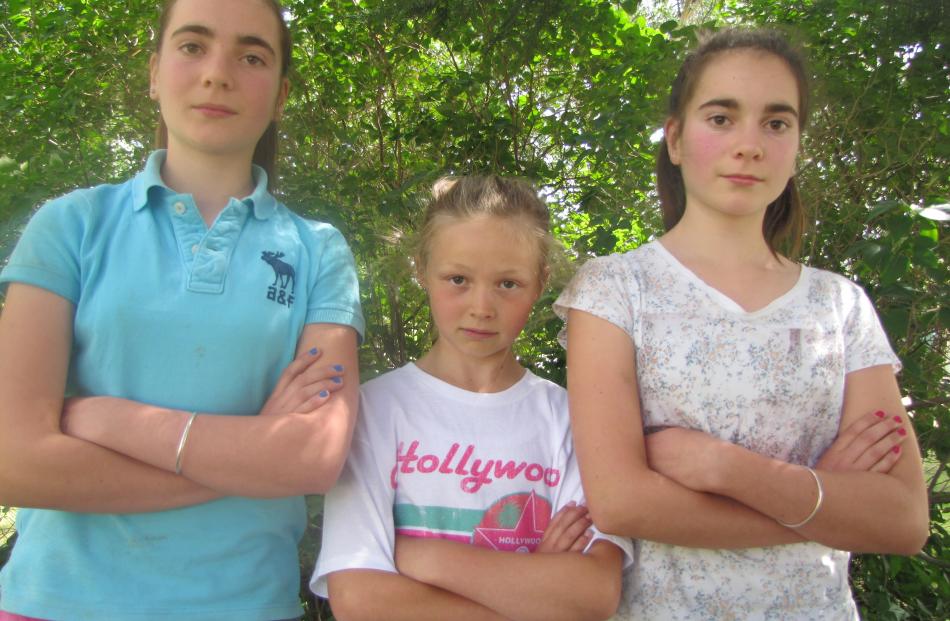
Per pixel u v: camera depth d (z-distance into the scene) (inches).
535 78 155.6
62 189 126.9
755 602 59.4
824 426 62.7
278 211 67.2
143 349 58.2
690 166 65.9
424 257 69.7
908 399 119.3
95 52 147.6
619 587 58.8
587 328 63.8
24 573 57.2
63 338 57.9
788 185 76.5
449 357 68.4
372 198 142.3
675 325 62.7
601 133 132.6
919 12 121.2
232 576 58.4
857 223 126.2
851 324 66.0
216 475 55.1
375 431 64.3
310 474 56.7
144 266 59.6
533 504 63.3
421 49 159.6
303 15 149.4
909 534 58.1
